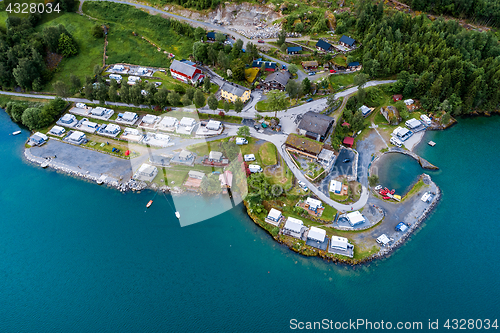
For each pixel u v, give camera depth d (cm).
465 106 11350
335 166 9012
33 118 9819
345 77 11800
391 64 11625
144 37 13162
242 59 11906
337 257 6956
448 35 12331
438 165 9444
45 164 8850
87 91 10344
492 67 11344
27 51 11331
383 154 9669
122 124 9962
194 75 11412
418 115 10925
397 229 7519
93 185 8319
